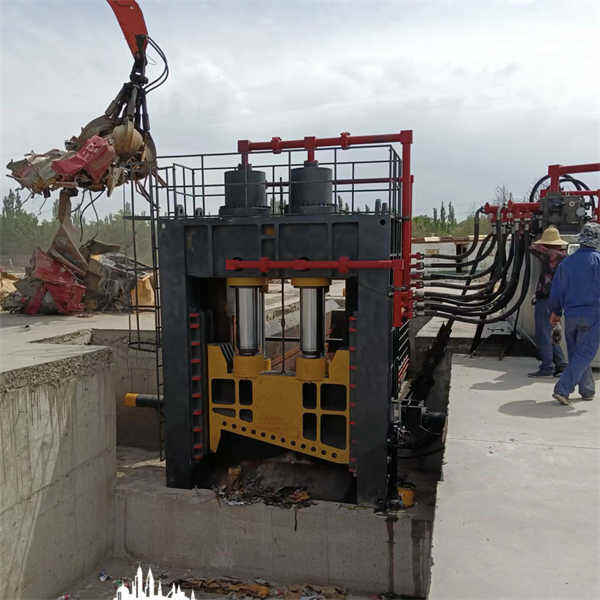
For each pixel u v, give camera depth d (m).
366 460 7.07
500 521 3.53
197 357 7.77
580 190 10.84
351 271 6.93
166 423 7.81
